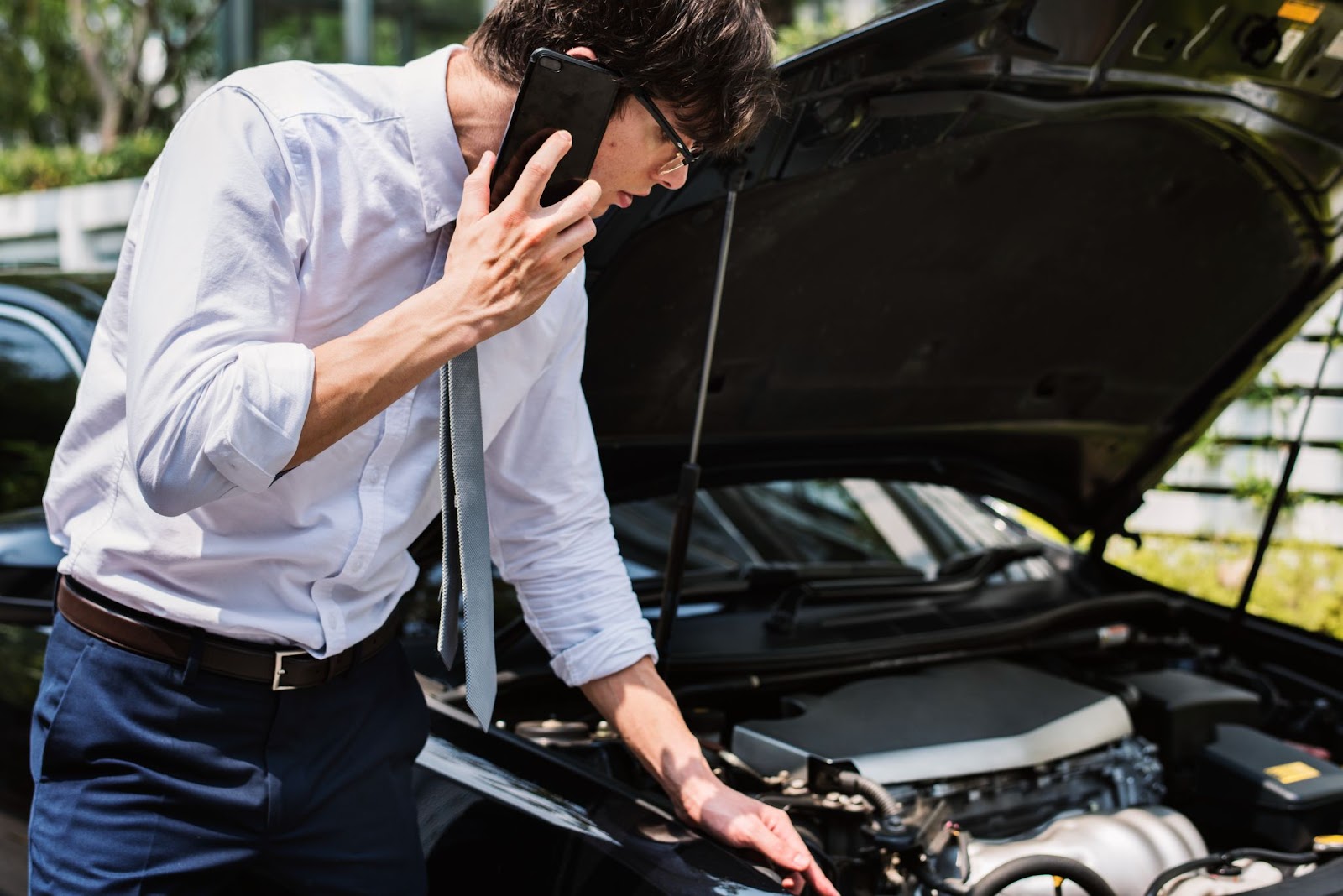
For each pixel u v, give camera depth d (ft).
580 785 5.56
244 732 4.58
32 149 35.04
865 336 7.25
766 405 7.36
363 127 4.25
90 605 4.62
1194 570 16.51
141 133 42.47
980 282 7.23
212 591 4.53
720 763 6.30
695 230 5.79
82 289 8.80
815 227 6.25
